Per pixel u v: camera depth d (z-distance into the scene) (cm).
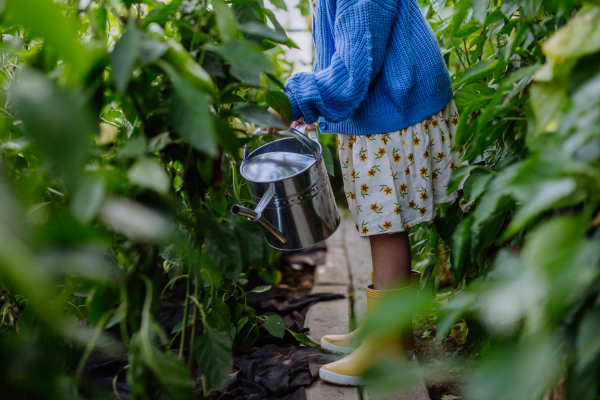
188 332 171
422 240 174
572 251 54
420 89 135
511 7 113
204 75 80
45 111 60
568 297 60
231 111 96
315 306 199
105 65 77
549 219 87
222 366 95
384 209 136
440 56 139
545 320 59
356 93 127
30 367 71
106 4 92
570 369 66
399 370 53
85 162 81
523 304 58
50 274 61
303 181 128
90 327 123
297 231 132
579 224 58
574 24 67
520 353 54
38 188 90
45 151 60
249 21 104
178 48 79
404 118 135
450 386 139
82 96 73
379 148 136
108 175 78
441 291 184
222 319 119
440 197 141
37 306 58
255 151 139
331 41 140
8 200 58
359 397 133
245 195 154
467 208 134
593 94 60
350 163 143
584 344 62
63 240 63
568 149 61
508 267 72
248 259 100
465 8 108
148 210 83
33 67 85
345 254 266
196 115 73
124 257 90
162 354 80
